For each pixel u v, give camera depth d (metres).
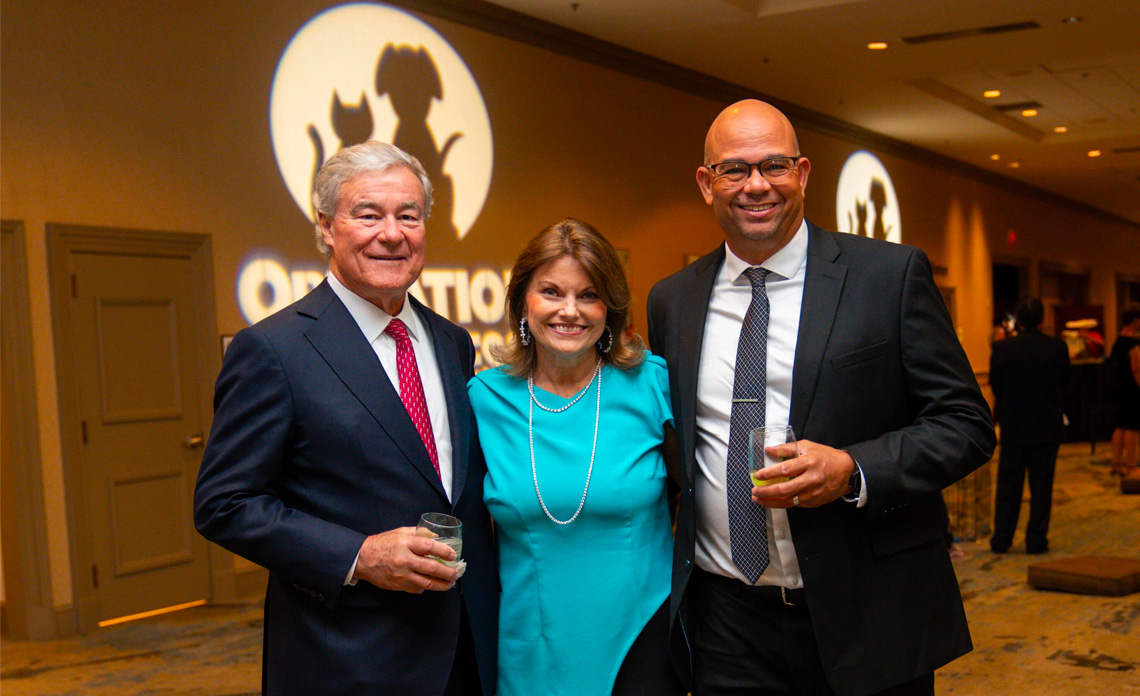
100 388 5.21
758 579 1.98
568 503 1.98
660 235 9.37
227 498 1.77
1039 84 10.74
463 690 2.00
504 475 2.03
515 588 2.02
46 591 5.01
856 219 12.50
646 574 2.01
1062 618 4.70
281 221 6.08
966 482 6.95
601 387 2.07
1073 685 3.76
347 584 1.77
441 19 7.10
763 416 1.98
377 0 6.63
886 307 1.93
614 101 8.78
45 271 4.98
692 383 2.07
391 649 1.82
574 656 1.96
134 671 4.39
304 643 1.83
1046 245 18.97
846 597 1.89
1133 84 10.75
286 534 1.73
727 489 2.01
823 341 1.92
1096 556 5.72
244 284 5.87
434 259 7.03
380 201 1.87
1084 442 12.64
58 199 5.01
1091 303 21.38
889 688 1.94
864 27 8.07
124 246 5.28
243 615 5.38
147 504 5.44
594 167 8.55
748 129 1.99
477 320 7.38
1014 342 6.16
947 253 15.02
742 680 2.05
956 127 12.52
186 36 5.56
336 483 1.84
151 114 5.40
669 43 8.58
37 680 4.30
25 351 4.94
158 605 5.47
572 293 1.98
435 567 1.67
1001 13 7.68
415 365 2.00
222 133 5.75
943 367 1.91
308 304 1.93
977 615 4.81
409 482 1.86
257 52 5.92
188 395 5.63
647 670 1.98
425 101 6.98
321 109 6.30
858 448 1.84
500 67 7.60
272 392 1.81
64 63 5.02
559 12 7.62
